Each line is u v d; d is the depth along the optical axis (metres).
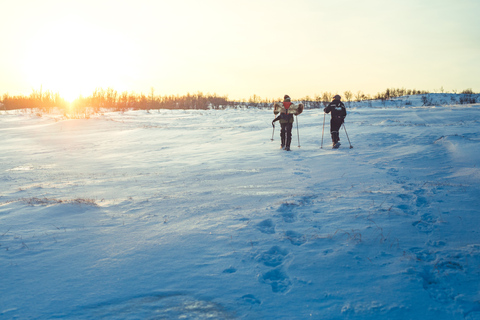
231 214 4.71
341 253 3.35
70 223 4.48
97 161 11.73
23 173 9.60
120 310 2.53
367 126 17.09
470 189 5.55
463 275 2.91
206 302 2.61
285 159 9.98
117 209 5.13
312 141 14.13
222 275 3.00
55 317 2.44
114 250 3.57
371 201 5.08
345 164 8.68
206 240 3.79
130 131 21.52
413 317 2.38
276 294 2.70
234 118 30.05
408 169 7.78
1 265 3.25
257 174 7.93
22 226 4.37
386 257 3.27
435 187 5.80
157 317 2.43
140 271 3.10
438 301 2.57
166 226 4.29
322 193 5.80
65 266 3.22
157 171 9.17
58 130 23.48
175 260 3.31
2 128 25.83
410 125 16.58
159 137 18.83
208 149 13.68
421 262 3.16
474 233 3.79
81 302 2.63
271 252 3.48
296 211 4.73
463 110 23.70
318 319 2.38
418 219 4.26
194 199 5.66
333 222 4.23
